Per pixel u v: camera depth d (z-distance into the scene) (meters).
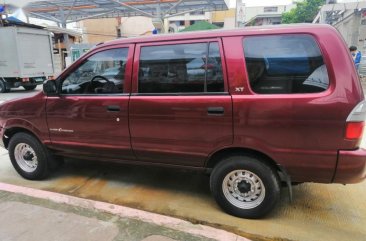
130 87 3.59
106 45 3.74
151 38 3.51
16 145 4.43
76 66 3.93
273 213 3.51
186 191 4.11
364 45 18.38
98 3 20.75
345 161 2.87
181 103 3.31
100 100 3.73
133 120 3.58
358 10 18.84
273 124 3.00
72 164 5.09
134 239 2.77
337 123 2.82
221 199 3.41
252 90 3.06
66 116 3.96
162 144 3.51
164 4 20.45
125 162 3.87
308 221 3.36
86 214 3.18
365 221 3.37
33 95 4.19
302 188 4.11
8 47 14.71
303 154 2.96
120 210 3.23
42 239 2.79
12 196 3.57
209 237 2.78
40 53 15.84
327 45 2.85
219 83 3.19
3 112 4.38
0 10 15.37
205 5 20.58
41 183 4.41
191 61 3.30
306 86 2.92
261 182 3.21
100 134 3.81
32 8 22.50
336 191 4.03
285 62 2.98
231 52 3.13
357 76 2.84
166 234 2.83
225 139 3.20
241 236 2.97
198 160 3.42
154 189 4.18
